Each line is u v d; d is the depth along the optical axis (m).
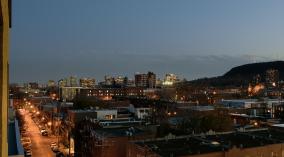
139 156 52.00
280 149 55.75
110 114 101.62
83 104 133.25
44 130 128.62
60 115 122.31
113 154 61.81
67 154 88.31
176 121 94.81
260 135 64.19
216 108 127.88
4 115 6.07
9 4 7.25
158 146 52.22
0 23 5.46
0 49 5.53
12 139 35.81
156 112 123.56
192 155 46.97
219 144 53.59
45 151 88.69
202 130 79.44
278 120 108.38
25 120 167.12
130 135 63.12
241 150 50.91
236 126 87.25
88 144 74.38
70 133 95.69
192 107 131.12
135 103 174.00
